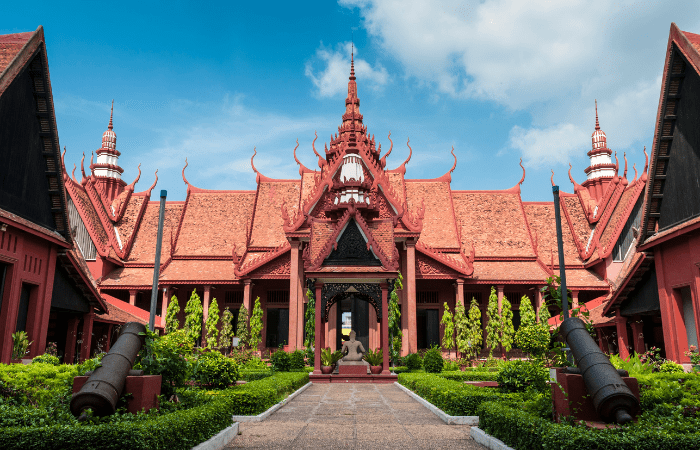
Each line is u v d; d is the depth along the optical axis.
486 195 43.56
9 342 15.13
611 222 39.31
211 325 32.66
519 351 35.19
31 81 16.50
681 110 15.93
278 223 40.16
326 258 21.70
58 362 15.41
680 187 16.03
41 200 17.31
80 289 20.81
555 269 38.06
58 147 17.55
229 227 41.06
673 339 16.27
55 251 18.06
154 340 8.40
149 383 7.55
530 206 44.53
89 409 6.77
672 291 16.44
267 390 11.92
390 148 35.22
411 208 40.62
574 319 7.69
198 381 12.89
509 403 9.41
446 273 33.53
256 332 32.28
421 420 10.60
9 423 6.88
